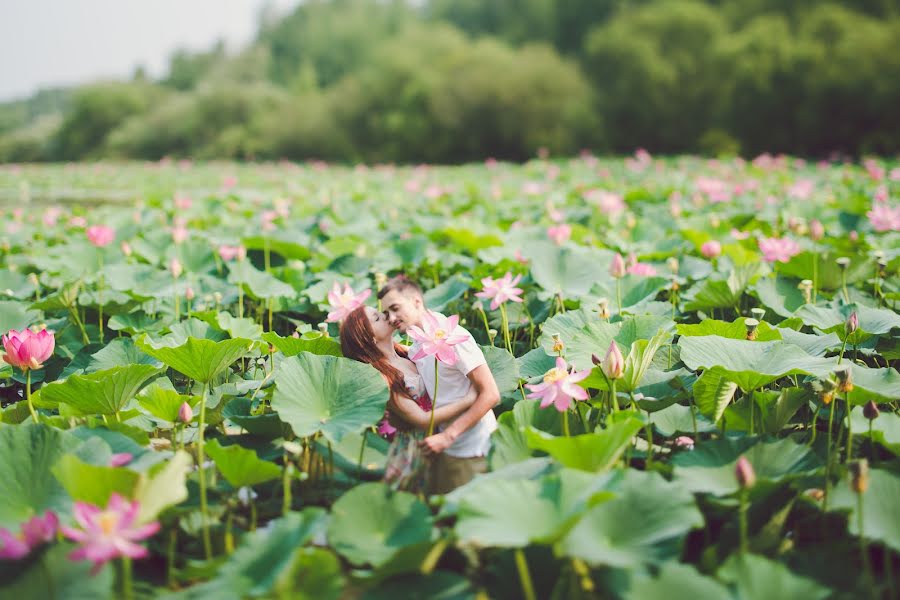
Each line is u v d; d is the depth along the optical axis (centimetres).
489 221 797
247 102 5303
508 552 212
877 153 2597
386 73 4238
